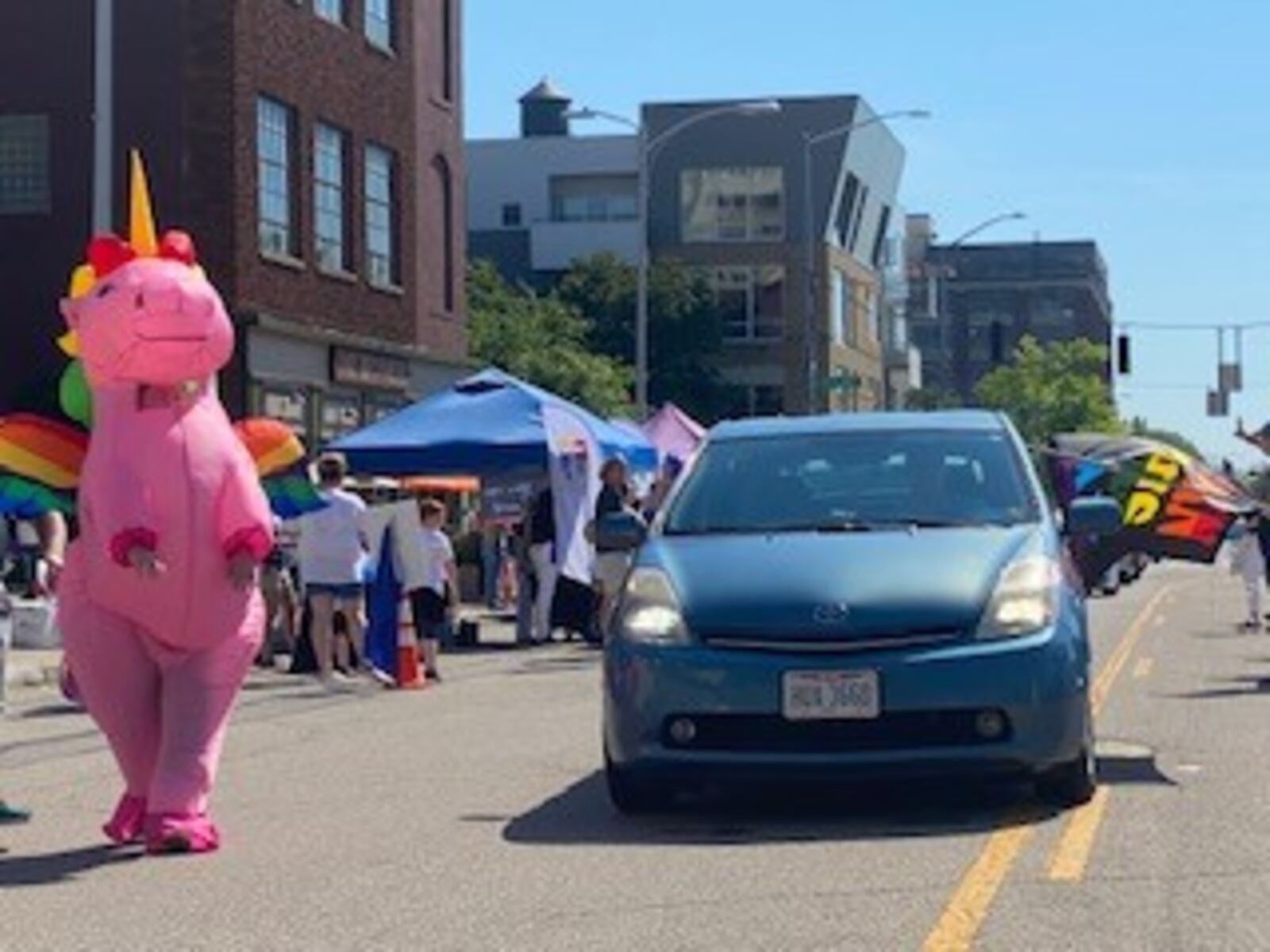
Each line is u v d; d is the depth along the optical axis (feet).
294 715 52.39
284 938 24.73
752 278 262.67
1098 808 32.35
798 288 261.03
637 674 30.99
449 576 79.30
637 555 33.37
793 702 30.14
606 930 24.52
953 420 36.58
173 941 24.79
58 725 51.88
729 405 243.19
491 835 31.68
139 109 104.73
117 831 32.17
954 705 30.07
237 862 30.12
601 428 84.23
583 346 228.84
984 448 35.55
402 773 39.83
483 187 273.33
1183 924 24.22
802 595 30.76
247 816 34.73
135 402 31.27
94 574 31.12
